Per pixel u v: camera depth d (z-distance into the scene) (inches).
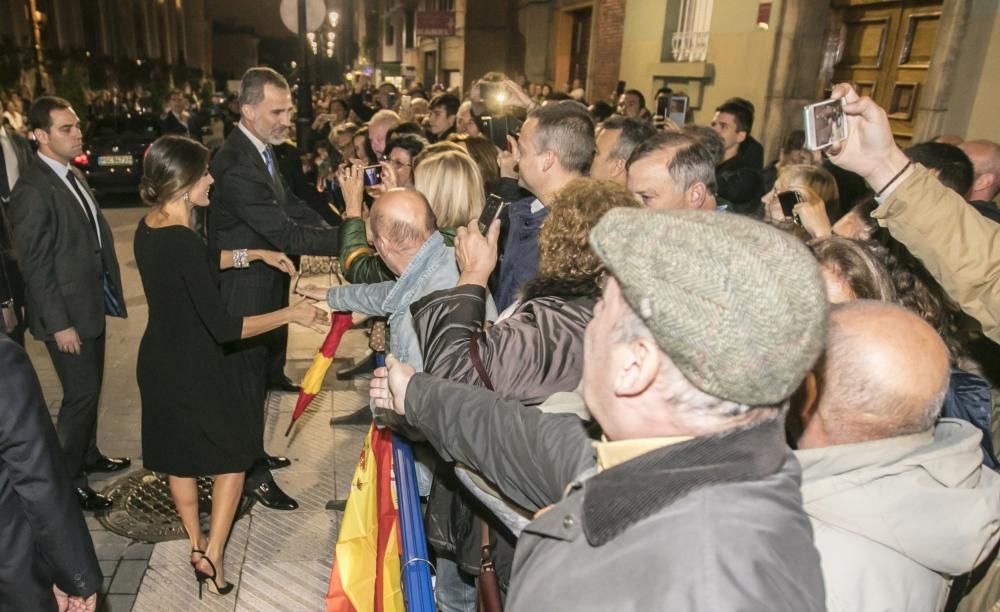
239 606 107.0
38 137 118.5
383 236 80.3
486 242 63.6
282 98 130.6
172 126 546.3
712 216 30.7
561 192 64.3
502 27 823.1
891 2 240.8
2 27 714.2
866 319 45.8
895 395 43.0
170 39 1715.1
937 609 44.4
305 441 156.2
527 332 57.6
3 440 55.9
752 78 294.2
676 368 31.0
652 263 29.4
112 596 107.6
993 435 75.8
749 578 27.6
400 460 70.6
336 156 249.4
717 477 29.5
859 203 83.4
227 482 104.7
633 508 29.7
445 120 249.1
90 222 125.0
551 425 43.5
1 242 130.3
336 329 102.1
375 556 82.7
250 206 127.8
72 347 119.3
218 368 100.6
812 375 45.5
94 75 1017.5
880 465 42.9
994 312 60.7
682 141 89.0
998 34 187.6
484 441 46.4
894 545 41.6
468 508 66.6
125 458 143.1
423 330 62.1
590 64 471.2
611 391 33.8
